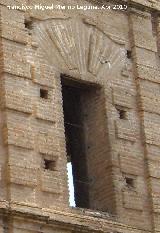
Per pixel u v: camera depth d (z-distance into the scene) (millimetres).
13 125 27891
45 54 29594
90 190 30172
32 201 27359
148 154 30641
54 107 29125
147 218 29781
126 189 29734
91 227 28062
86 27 30953
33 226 26812
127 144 30438
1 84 28266
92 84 30594
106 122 30328
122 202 29453
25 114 28328
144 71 31797
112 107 30641
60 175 28375
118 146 30219
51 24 30125
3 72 28328
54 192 27984
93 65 30672
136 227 29328
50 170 28219
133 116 31016
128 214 29391
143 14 32688
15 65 28688
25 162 27719
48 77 29375
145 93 31500
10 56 28703
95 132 30594
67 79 30125
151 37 32594
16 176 27297
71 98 31625
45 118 28750
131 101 31188
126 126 30672
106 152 30062
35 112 28594
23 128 28094
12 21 29219
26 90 28641
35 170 27859
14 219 26516
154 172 30500
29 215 26781
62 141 28906
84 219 28188
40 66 29328
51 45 29875
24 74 28766
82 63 30422
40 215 26953
